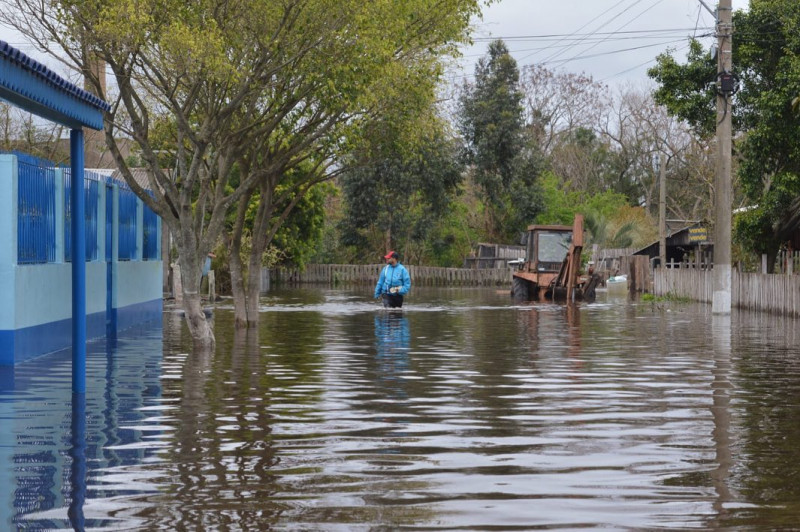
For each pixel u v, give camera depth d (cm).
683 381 1519
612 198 8775
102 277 2373
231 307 3753
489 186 7806
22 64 1154
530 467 900
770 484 834
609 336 2425
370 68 2084
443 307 3969
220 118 2000
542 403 1290
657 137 8725
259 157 2731
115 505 762
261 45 2028
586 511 746
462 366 1736
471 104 7762
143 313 2858
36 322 1872
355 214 7462
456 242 8300
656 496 792
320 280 7681
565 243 4941
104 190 2400
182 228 2059
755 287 3484
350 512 741
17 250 1780
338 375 1599
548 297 4772
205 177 2173
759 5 3400
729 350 2036
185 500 778
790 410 1229
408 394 1376
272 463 916
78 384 1383
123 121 2495
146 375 1599
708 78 3566
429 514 737
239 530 695
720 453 965
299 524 708
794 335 2436
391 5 2112
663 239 5162
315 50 2059
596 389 1427
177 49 1831
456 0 2325
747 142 3394
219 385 1472
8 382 1507
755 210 3625
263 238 2769
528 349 2072
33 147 4206
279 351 2014
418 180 7312
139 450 976
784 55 3412
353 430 1089
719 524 710
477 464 912
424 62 2431
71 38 1861
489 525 708
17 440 1030
